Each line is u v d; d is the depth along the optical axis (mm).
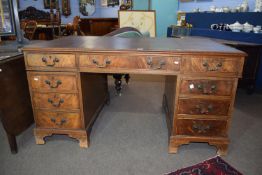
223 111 1525
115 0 7219
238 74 1421
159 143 1780
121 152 1657
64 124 1658
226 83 1451
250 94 2920
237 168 1499
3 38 2416
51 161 1550
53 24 5340
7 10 1885
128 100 2715
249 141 1823
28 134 1890
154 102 2654
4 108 1477
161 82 3426
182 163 1542
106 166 1504
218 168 1495
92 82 1838
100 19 6824
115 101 2680
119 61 1438
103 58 1439
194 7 4312
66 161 1551
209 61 1397
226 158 1603
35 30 4934
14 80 1581
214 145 1633
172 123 1616
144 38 2068
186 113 1543
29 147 1709
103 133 1923
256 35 2725
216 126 1569
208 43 1750
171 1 4824
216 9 3564
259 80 2908
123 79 3566
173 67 1424
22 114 1699
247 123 2131
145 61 1420
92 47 1464
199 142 1697
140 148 1710
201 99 1501
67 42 1717
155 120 2188
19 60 1635
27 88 1764
